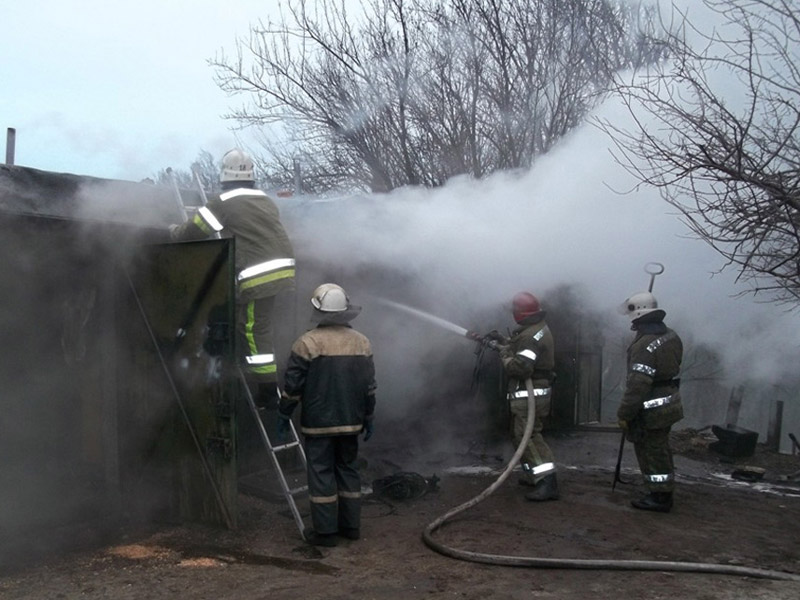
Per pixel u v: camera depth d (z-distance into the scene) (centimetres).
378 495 572
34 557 445
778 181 411
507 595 379
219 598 375
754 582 401
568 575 412
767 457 803
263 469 615
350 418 466
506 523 510
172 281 505
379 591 385
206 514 496
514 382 584
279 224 494
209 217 473
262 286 479
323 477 461
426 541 462
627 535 487
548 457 577
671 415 539
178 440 510
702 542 476
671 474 545
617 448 794
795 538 490
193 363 495
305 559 437
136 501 541
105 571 418
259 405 494
